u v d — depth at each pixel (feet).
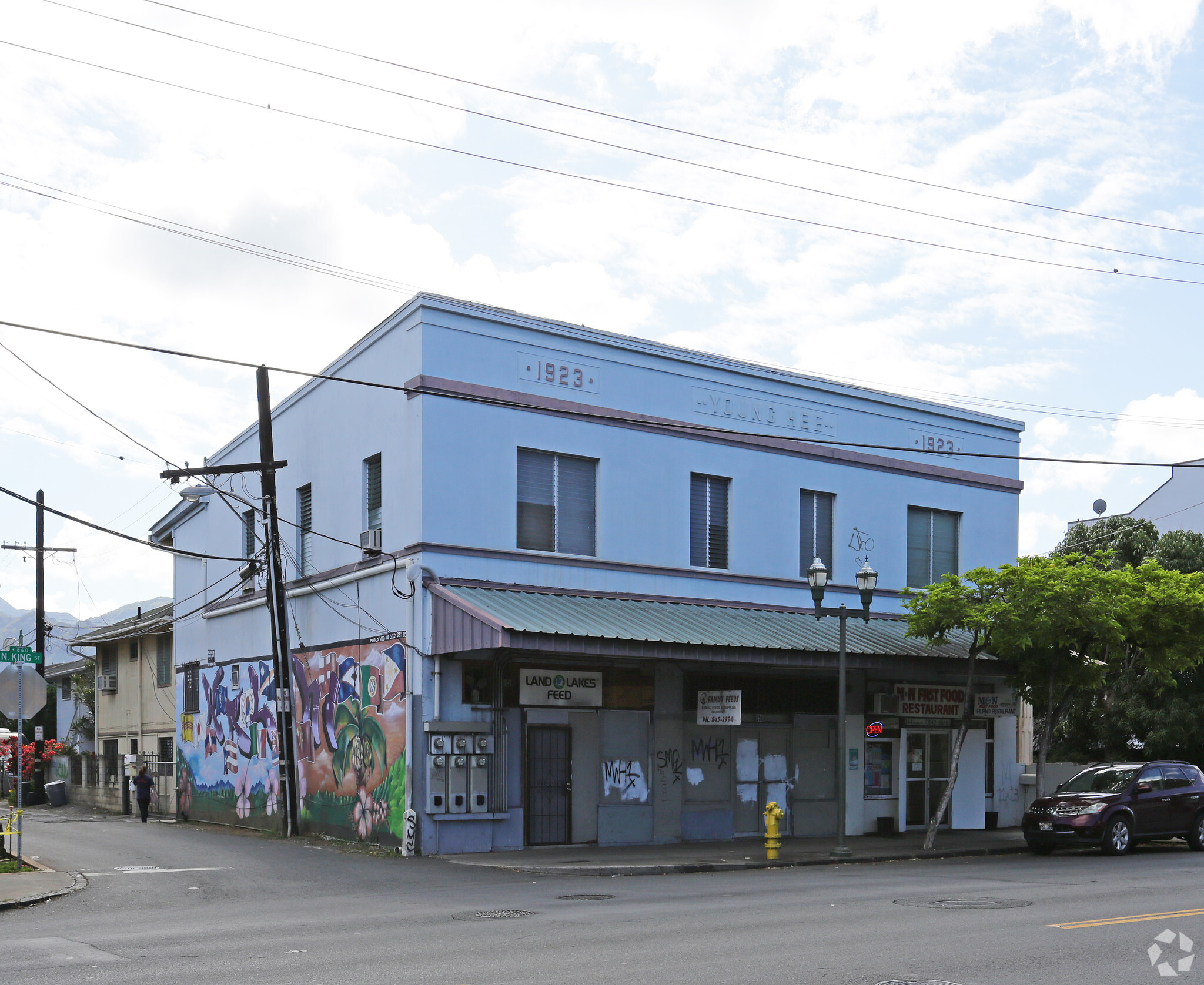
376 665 72.08
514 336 72.69
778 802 80.28
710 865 61.87
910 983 28.50
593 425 75.46
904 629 85.15
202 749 101.14
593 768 72.18
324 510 81.41
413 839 65.98
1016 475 99.25
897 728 86.99
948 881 54.49
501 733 68.33
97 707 139.85
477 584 69.51
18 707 58.59
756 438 83.10
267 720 87.86
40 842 77.05
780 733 81.20
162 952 34.53
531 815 69.56
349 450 78.13
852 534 87.92
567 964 31.42
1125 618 75.77
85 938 37.93
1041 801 73.05
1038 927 37.86
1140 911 41.81
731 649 68.64
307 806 80.79
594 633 63.72
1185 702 106.11
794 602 83.87
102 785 130.62
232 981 29.48
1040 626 70.38
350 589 76.28
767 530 83.15
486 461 70.95
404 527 70.03
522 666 69.87
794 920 40.01
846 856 67.21
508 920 40.70
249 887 52.95
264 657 89.35
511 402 71.82
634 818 73.15
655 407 78.48
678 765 75.51
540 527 73.10
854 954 32.76
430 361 69.36
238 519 97.55
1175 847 76.79
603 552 74.84
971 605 73.67
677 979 29.19
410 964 31.71
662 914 42.01
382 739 70.74
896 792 86.58
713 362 81.51
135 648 128.98
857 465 88.74
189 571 107.76
